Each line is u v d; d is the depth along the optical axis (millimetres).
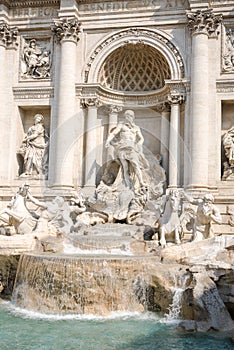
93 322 15773
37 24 29844
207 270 17125
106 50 28625
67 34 28594
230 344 13609
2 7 29688
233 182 26250
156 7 28250
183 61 27547
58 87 28688
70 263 17453
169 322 15867
